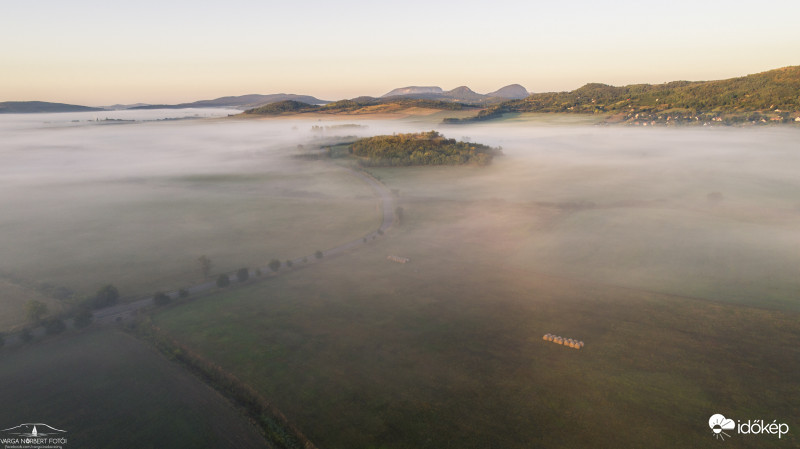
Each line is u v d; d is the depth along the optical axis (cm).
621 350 7906
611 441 5650
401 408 6494
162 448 5950
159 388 7325
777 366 7206
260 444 5997
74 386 7425
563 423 6022
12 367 8075
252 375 7538
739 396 6456
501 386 6938
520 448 5597
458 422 6138
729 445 5478
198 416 6594
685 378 6956
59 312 10606
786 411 6094
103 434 6238
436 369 7506
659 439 5647
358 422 6241
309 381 7281
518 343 8306
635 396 6544
